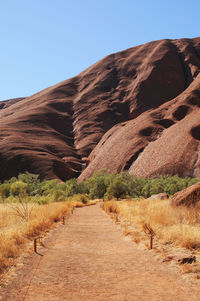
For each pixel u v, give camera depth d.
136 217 12.99
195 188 12.46
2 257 6.14
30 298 4.10
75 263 6.14
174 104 141.62
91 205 37.34
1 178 131.25
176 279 4.94
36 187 53.53
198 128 98.44
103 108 198.88
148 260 6.29
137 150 113.94
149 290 4.43
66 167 139.50
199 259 5.92
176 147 95.94
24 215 13.35
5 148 141.62
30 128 174.25
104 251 7.40
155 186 56.53
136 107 193.00
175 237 7.75
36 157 136.12
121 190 46.50
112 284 4.74
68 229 11.62
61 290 4.45
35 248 7.27
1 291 4.40
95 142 176.12
